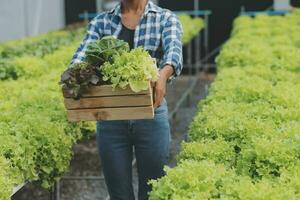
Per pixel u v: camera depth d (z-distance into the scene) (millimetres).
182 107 12961
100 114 4250
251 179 3955
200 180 3699
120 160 4785
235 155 4480
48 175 5363
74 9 17453
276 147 4117
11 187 4371
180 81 16188
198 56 16375
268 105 5625
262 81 6492
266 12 16375
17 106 6195
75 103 4250
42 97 6316
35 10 16422
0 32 15844
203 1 17141
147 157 4770
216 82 6848
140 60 4094
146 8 4746
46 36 13414
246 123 4805
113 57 4238
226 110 5383
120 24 4828
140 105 4195
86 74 4160
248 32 11422
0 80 8023
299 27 11992
